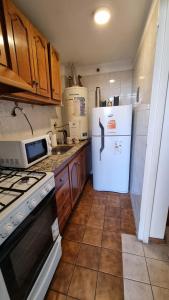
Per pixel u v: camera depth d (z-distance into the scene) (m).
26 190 0.86
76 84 2.71
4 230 0.64
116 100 2.51
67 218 1.69
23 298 0.78
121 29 1.61
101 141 2.26
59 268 1.23
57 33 1.67
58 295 1.05
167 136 1.17
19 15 1.13
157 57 1.03
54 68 1.81
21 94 1.25
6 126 1.44
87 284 1.11
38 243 0.94
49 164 1.37
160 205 1.36
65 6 1.24
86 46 1.99
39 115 2.05
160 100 1.11
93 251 1.38
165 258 1.28
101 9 1.29
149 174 1.29
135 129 2.00
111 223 1.74
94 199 2.24
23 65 1.20
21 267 0.78
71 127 2.57
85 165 2.60
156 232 1.46
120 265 1.24
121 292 1.06
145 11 1.33
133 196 1.97
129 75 2.67
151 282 1.11
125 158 2.24
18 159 1.24
